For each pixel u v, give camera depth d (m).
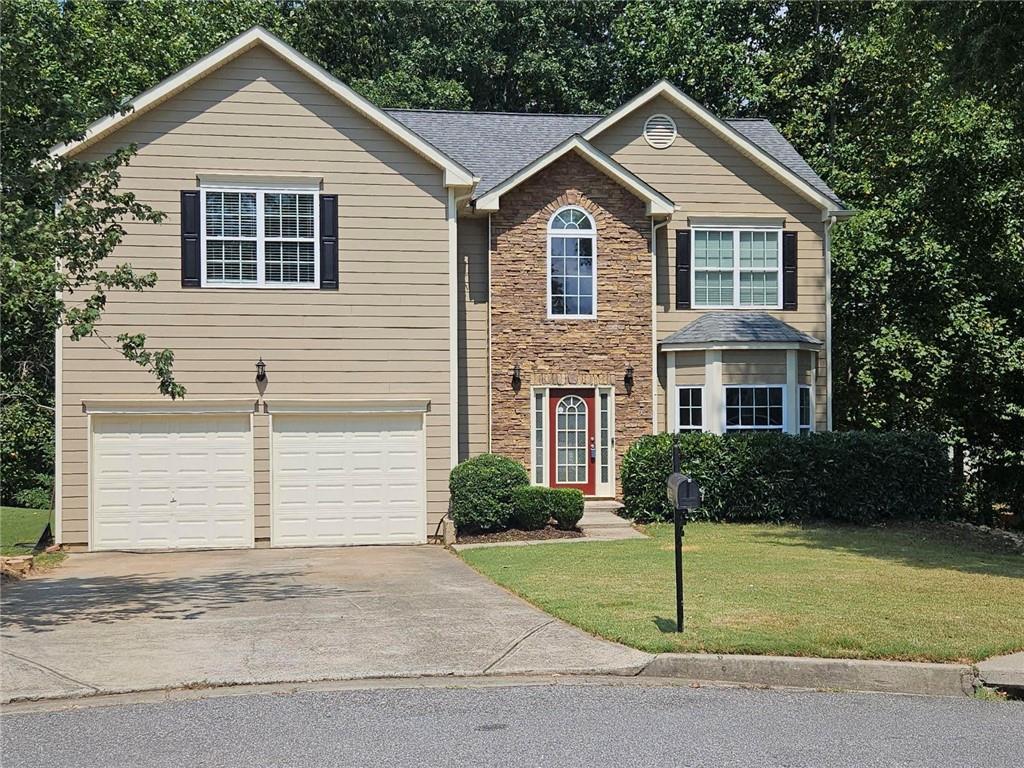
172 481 17.91
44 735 7.11
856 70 28.66
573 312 20.59
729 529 18.27
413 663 8.88
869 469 19.22
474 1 37.34
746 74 30.08
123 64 26.62
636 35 33.69
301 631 10.16
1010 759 6.62
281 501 18.19
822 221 22.03
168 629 10.31
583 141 20.27
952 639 9.23
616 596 11.49
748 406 20.64
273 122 18.23
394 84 34.28
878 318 24.70
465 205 19.73
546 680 8.55
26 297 10.74
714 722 7.37
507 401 20.28
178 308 17.88
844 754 6.69
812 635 9.34
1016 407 22.88
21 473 26.05
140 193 17.81
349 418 18.44
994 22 15.24
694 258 21.62
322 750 6.73
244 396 18.06
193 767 6.43
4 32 12.27
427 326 18.59
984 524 22.69
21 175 11.93
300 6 37.59
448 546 17.42
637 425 20.72
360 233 18.45
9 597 12.44
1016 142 22.11
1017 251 23.39
